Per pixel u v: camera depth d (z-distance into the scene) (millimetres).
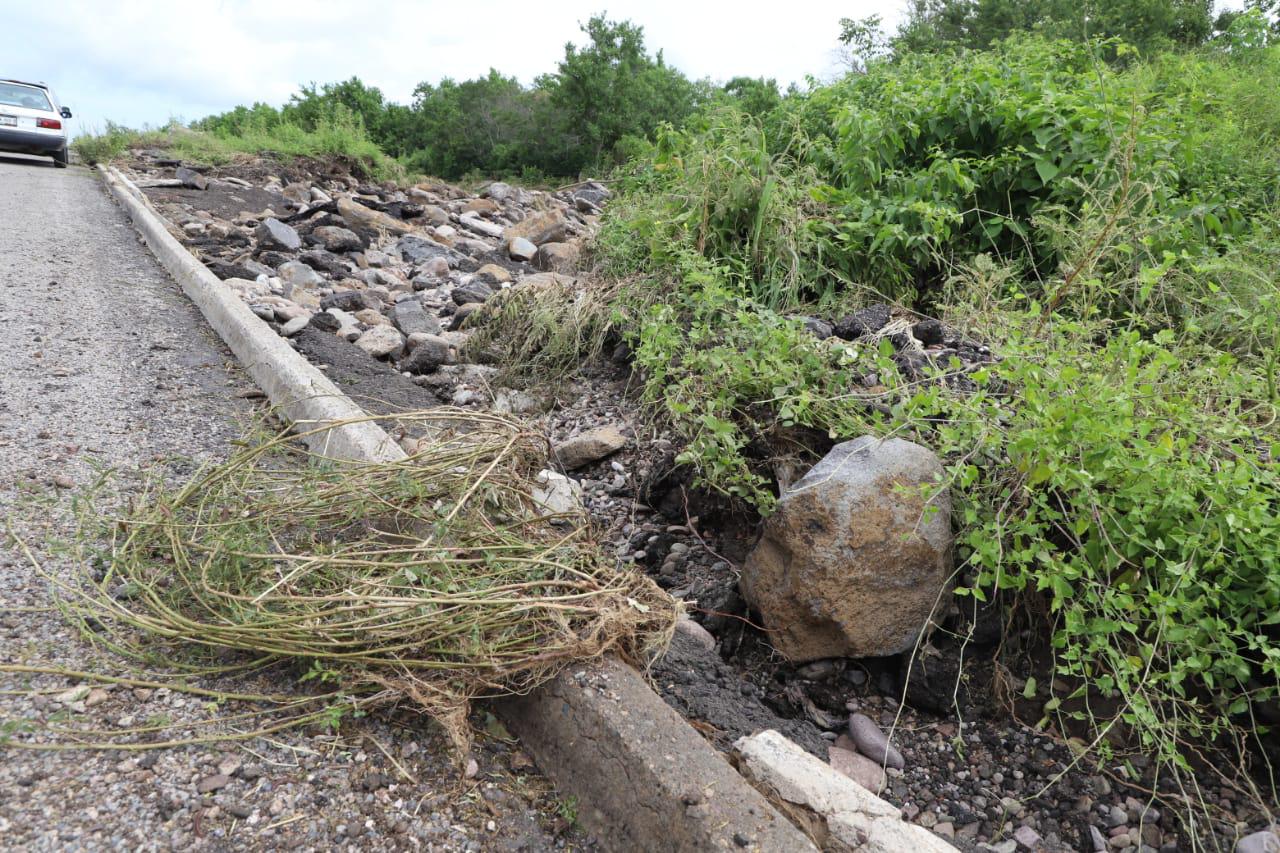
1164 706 2422
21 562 2502
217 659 2203
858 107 6062
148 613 2266
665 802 1828
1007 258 4969
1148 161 4688
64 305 5160
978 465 2850
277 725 1991
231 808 1780
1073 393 2537
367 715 2113
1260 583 2271
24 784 1743
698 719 2418
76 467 3102
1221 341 3922
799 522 2656
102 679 2031
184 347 4695
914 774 2457
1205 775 2357
